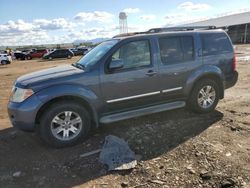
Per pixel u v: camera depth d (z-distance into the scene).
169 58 5.98
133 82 5.61
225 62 6.61
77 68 5.62
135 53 5.65
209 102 6.51
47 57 40.84
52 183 4.04
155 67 5.80
